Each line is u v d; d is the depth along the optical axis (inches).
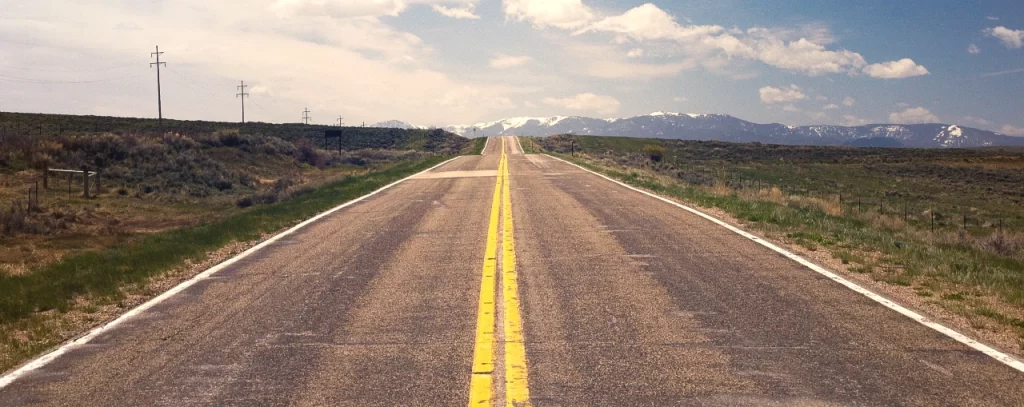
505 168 1496.1
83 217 866.1
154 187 1282.0
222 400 190.9
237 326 269.3
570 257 403.2
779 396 186.1
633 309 281.6
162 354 235.3
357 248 458.9
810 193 1935.3
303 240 506.0
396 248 453.4
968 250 523.2
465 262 394.6
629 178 1115.3
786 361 215.0
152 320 283.9
